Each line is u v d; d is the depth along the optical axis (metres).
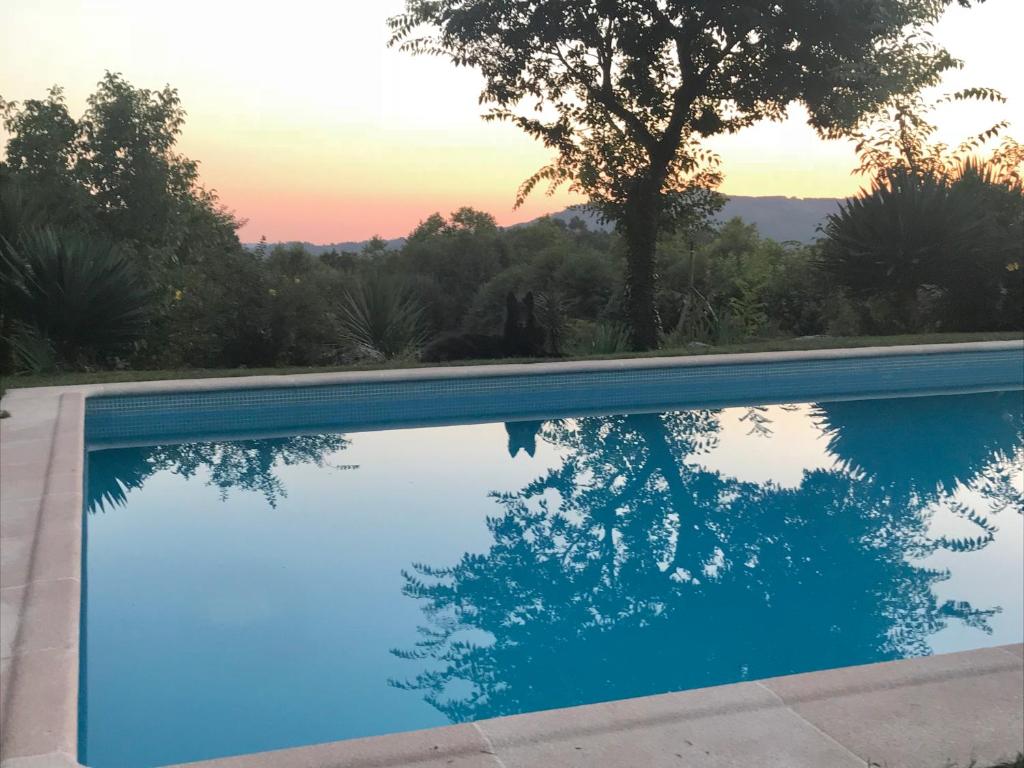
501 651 4.17
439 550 5.65
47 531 4.29
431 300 25.22
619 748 2.37
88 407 8.95
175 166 18.72
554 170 14.84
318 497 6.88
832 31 12.94
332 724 3.46
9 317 11.14
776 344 12.89
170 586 4.95
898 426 9.36
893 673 2.82
